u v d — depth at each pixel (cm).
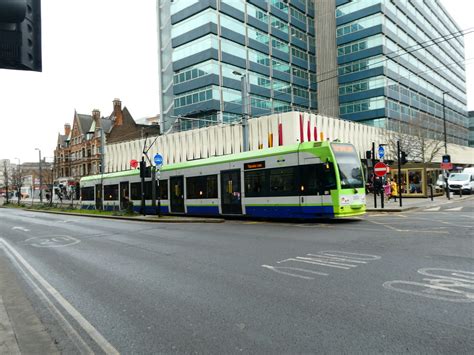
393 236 1076
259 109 5059
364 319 446
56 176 7762
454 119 8175
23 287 679
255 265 766
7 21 318
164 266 802
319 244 985
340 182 1470
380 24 5428
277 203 1633
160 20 5297
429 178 3105
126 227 1712
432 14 7269
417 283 583
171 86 4972
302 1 6034
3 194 10275
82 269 817
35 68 347
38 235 1534
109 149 5306
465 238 995
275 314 478
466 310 462
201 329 441
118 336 434
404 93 5966
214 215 2136
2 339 416
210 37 4462
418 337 391
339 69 5888
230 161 1855
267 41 5325
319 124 3466
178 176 2158
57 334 446
